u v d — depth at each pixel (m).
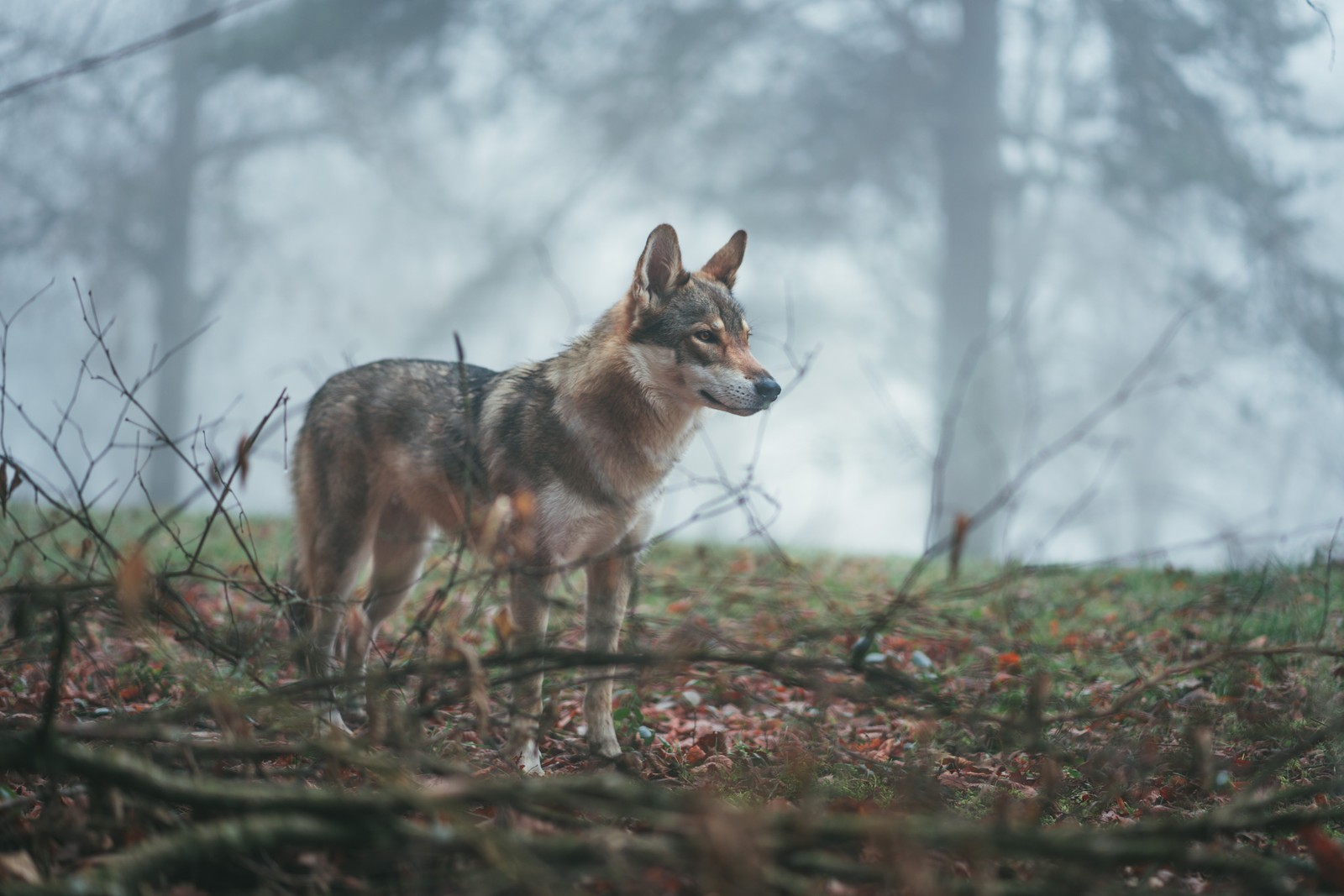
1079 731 6.26
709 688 7.62
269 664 7.17
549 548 6.67
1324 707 6.25
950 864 4.17
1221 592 9.29
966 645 8.11
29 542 5.48
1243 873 3.70
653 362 6.84
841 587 11.19
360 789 4.79
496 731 6.01
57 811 4.12
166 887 3.71
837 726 6.68
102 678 6.54
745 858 3.20
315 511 7.78
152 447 5.57
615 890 3.72
